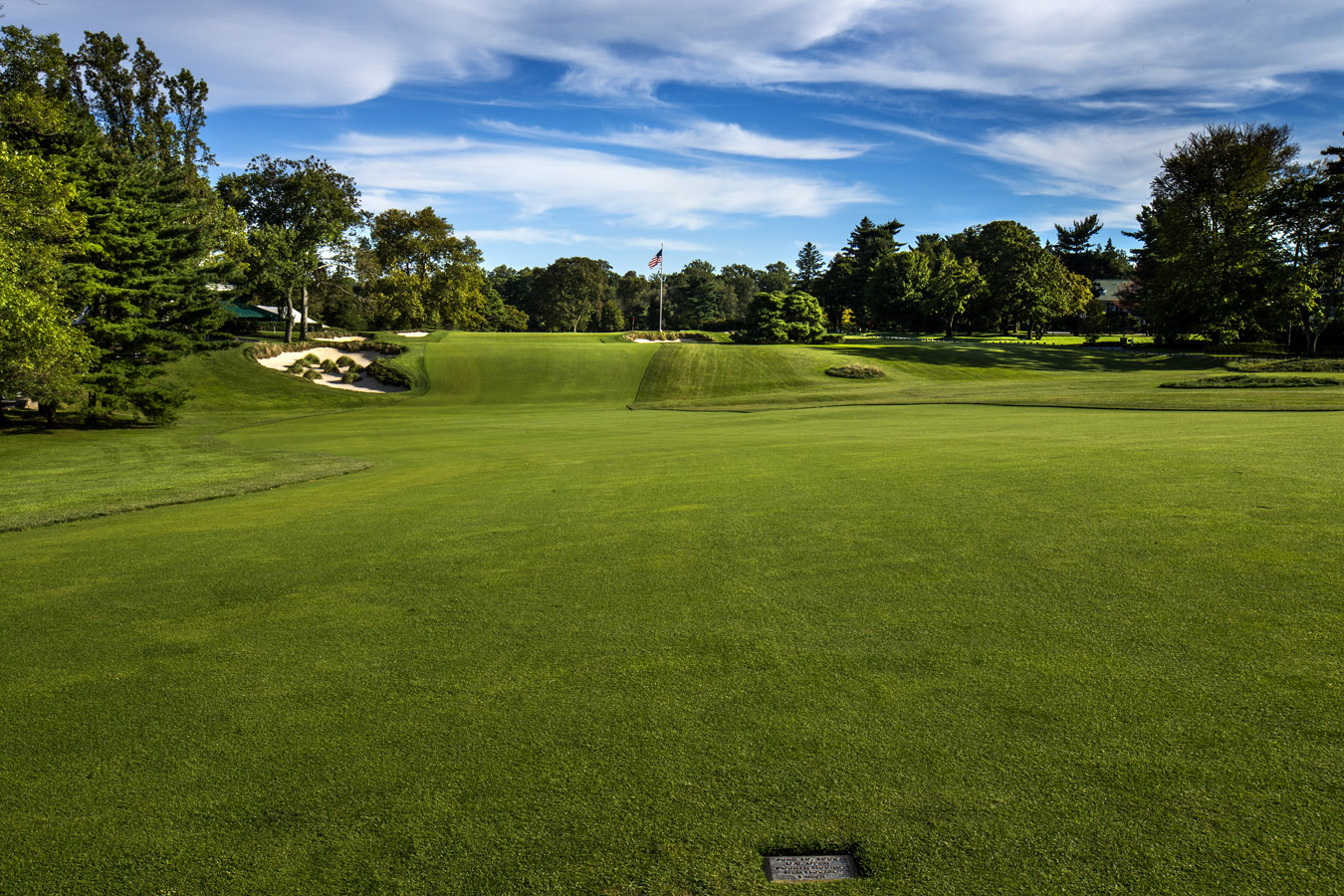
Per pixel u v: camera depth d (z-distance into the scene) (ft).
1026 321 256.93
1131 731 11.34
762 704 12.78
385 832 9.80
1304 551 18.79
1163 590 16.81
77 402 97.19
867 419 71.92
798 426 66.85
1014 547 20.74
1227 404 68.33
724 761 11.11
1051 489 27.66
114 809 10.57
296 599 19.83
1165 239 194.39
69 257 98.17
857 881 8.53
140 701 13.99
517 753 11.59
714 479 35.17
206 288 127.34
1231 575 17.44
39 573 23.81
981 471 32.50
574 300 401.70
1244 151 184.96
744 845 9.26
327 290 216.33
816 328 248.11
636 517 27.61
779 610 17.08
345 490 39.83
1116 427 50.11
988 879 8.48
